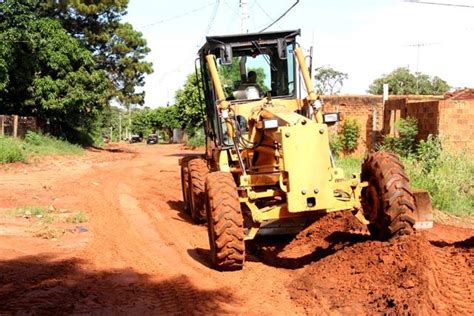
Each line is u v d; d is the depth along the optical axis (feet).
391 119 71.97
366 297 21.68
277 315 20.88
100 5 143.84
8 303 22.08
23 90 114.52
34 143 110.11
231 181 27.61
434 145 56.13
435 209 43.19
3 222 39.37
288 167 25.39
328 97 83.10
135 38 158.10
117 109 359.66
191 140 174.40
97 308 21.66
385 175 26.27
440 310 19.93
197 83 37.68
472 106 58.90
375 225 27.73
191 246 33.24
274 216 26.76
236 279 25.85
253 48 33.96
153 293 23.65
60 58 116.26
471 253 26.55
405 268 22.56
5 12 108.17
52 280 25.38
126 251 31.65
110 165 99.55
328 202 25.71
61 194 55.06
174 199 54.49
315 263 27.09
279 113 27.99
